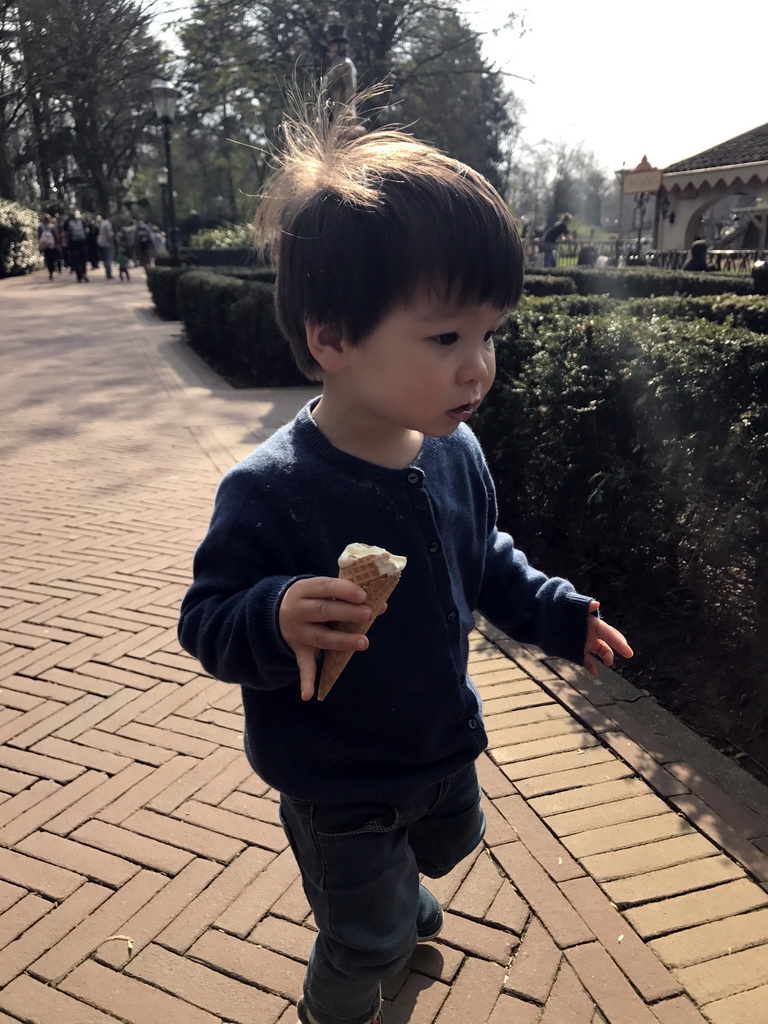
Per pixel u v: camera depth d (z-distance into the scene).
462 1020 1.97
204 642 1.39
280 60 27.11
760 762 2.95
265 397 10.02
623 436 3.94
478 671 3.54
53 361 12.53
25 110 38.94
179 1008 2.02
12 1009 2.02
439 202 1.26
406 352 1.32
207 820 2.66
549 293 13.27
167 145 21.39
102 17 35.41
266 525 1.43
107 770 2.93
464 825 1.88
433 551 1.52
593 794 2.73
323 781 1.53
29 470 6.82
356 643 1.22
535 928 2.21
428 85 28.44
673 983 2.04
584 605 1.74
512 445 4.61
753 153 21.88
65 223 27.67
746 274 13.65
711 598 3.49
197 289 13.04
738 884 2.35
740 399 3.39
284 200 1.41
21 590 4.48
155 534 5.31
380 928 1.62
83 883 2.41
